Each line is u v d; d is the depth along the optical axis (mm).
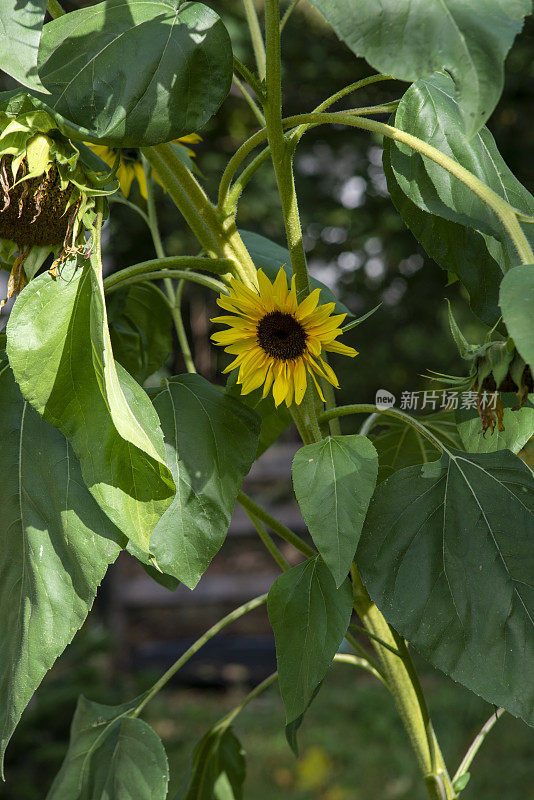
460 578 753
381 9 610
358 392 5547
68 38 712
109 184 734
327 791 3811
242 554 7676
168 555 760
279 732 4457
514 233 688
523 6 602
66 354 736
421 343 5449
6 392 836
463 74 591
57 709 3035
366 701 4598
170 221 4820
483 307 868
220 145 5285
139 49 706
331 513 693
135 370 1228
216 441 808
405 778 3850
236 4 4754
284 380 810
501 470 806
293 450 8359
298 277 839
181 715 4781
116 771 921
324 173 5617
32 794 2811
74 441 726
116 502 708
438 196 809
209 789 1237
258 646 5871
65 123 696
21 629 746
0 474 792
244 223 5414
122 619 6172
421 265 5512
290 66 5090
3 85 3691
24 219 752
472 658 731
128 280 895
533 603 741
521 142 4918
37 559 760
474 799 3510
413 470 807
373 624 985
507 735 3984
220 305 811
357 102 5094
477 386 734
